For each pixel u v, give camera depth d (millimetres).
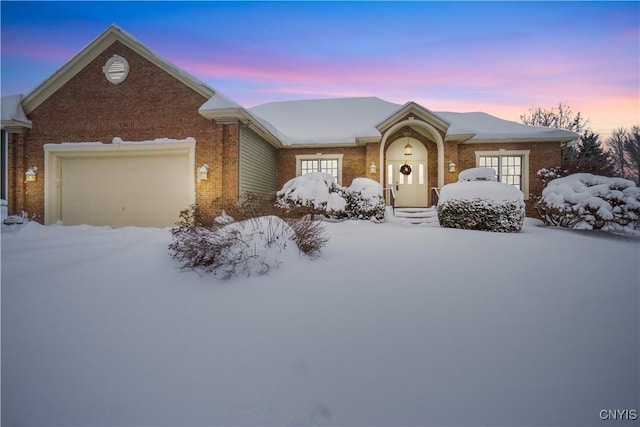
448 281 4750
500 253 6402
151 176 11852
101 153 11820
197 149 11375
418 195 15742
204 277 4918
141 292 4402
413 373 2639
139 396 2441
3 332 3332
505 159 15016
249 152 12383
